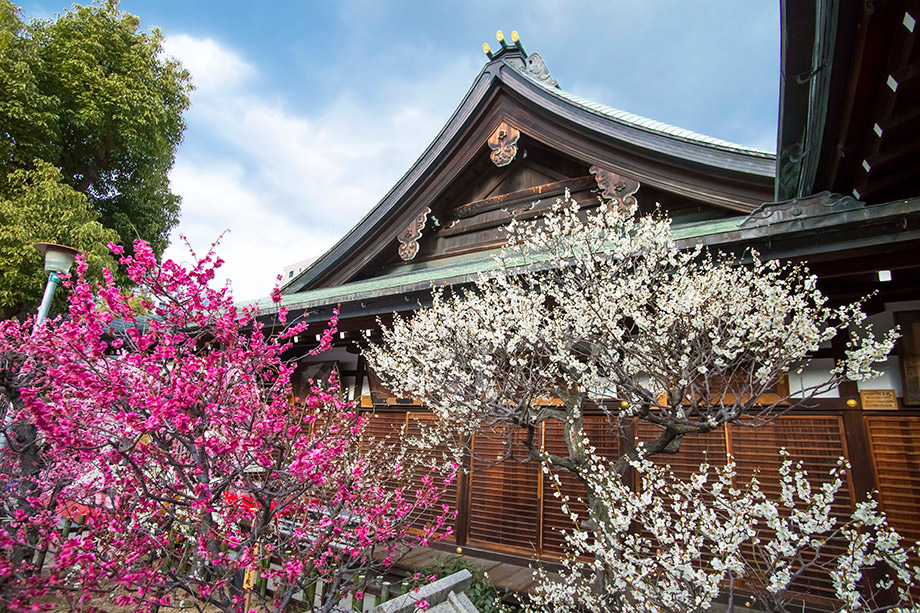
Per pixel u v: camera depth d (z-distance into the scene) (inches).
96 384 104.4
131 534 108.8
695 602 118.0
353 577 160.1
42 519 118.1
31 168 483.5
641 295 156.9
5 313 461.7
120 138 553.0
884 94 116.9
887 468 173.8
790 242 145.2
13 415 187.9
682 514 132.5
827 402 187.8
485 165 334.3
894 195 156.3
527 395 175.9
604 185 270.2
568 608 155.1
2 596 84.3
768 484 191.2
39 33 505.7
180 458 122.2
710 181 239.8
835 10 102.2
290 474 108.4
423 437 264.1
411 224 333.7
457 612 137.9
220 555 105.3
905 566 132.0
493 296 189.2
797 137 153.6
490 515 249.4
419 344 211.5
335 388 129.2
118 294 112.3
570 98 280.8
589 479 156.7
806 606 172.6
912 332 173.8
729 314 152.6
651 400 149.3
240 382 122.0
